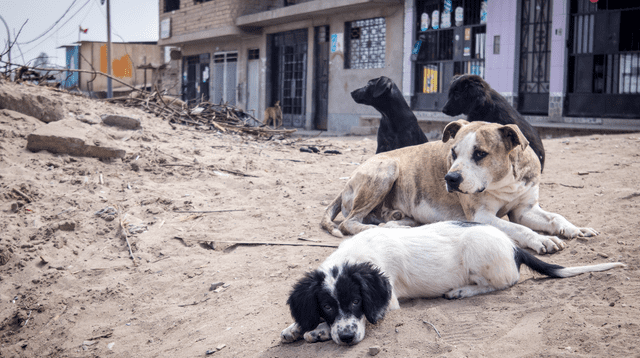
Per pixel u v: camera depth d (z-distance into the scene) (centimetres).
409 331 335
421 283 387
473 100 658
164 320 452
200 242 591
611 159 825
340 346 330
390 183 574
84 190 737
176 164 871
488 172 459
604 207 555
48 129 858
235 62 2588
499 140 459
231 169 884
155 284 517
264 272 495
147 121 1097
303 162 976
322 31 2112
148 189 757
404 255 386
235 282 486
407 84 1784
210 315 436
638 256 405
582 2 1370
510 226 469
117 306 492
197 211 688
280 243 561
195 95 2958
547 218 491
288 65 2333
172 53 2964
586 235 469
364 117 1866
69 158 830
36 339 465
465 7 1641
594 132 1296
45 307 501
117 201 712
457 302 370
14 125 895
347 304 322
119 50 3834
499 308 351
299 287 336
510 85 1506
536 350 289
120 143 912
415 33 1764
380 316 332
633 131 1217
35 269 566
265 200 729
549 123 1403
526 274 411
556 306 340
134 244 602
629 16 1298
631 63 1315
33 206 687
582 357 270
